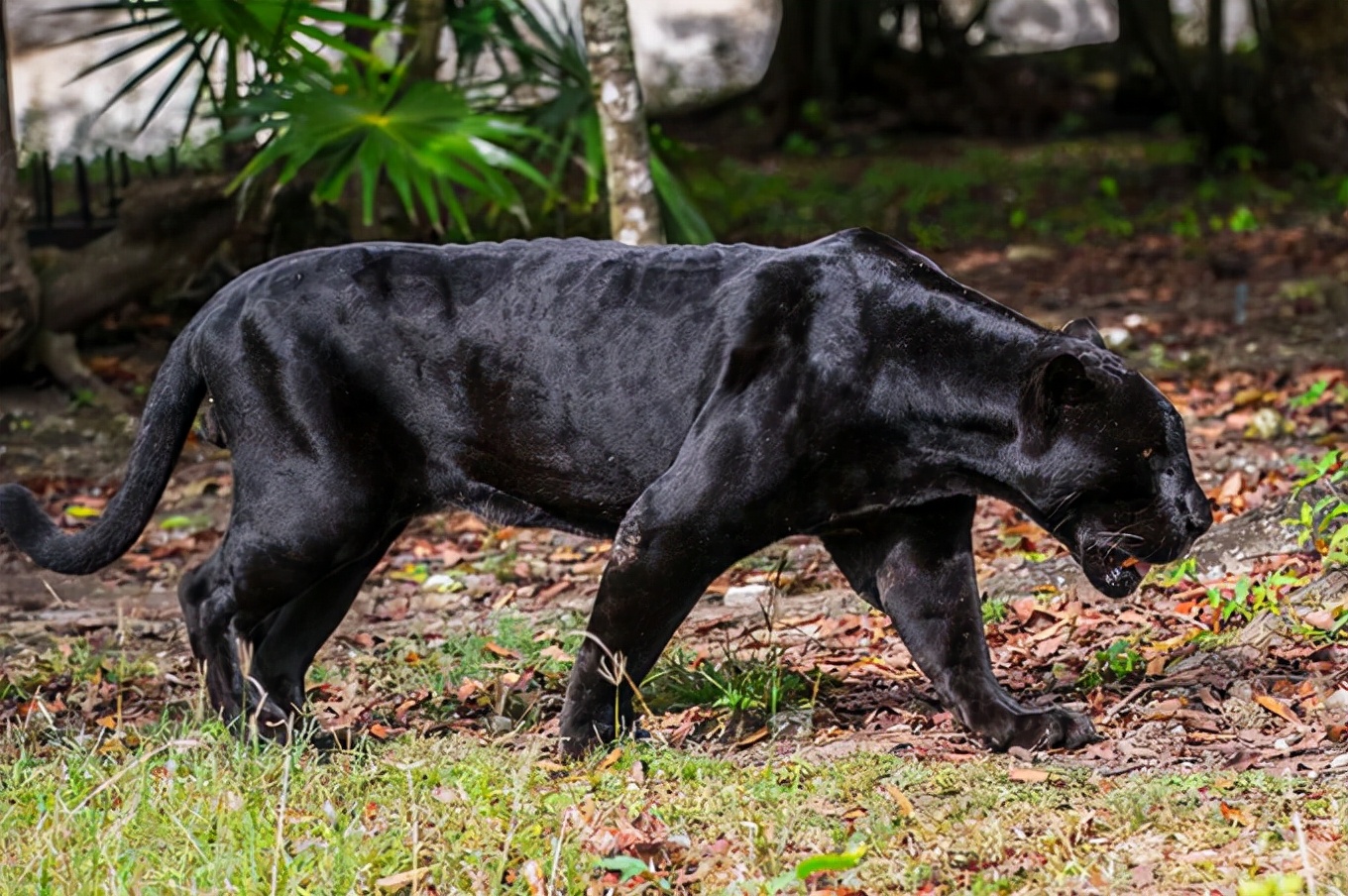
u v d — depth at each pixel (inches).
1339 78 1090.7
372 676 366.0
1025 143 1288.1
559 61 640.4
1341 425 537.6
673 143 924.6
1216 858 233.6
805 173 1180.5
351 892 233.0
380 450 300.2
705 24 1672.0
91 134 1034.7
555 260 296.4
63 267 647.8
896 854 243.1
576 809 260.8
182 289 742.5
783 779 277.1
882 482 283.6
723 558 282.2
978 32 1536.7
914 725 310.2
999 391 274.7
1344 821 240.7
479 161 565.9
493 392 294.0
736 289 285.6
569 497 297.4
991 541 452.1
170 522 528.4
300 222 726.5
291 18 555.2
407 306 296.4
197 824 258.1
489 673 361.4
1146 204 1059.9
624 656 286.8
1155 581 377.7
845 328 279.4
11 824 260.5
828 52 1350.9
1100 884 227.3
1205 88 1157.1
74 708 358.0
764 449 275.9
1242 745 282.2
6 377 644.7
